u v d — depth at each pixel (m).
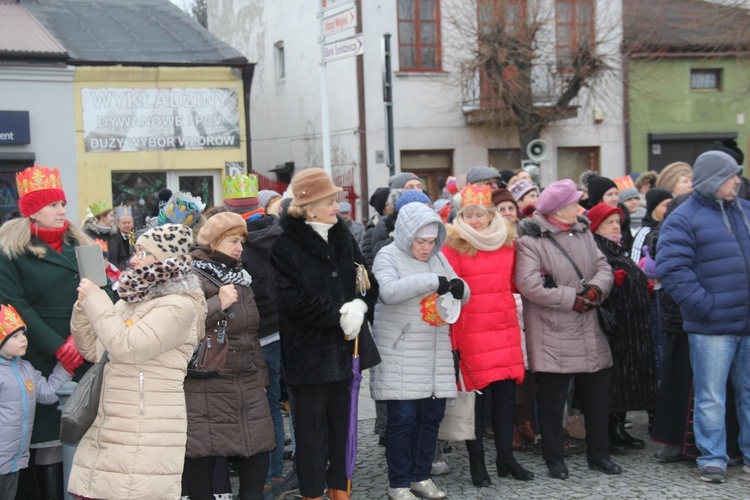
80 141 15.49
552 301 5.44
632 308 6.02
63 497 4.97
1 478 4.46
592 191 6.72
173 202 5.63
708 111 20.94
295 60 21.61
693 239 5.56
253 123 24.66
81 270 3.97
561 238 5.66
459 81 19.09
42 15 18.41
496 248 5.48
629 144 20.47
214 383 4.36
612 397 5.95
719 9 17.98
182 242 3.96
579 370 5.53
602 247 6.13
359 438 6.82
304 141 21.39
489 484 5.48
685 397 5.81
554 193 5.62
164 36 17.75
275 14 22.59
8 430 4.43
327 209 4.85
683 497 5.17
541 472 5.77
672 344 5.90
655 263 6.03
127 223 10.61
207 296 4.36
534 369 5.57
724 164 5.48
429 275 5.02
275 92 22.94
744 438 5.67
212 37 17.83
